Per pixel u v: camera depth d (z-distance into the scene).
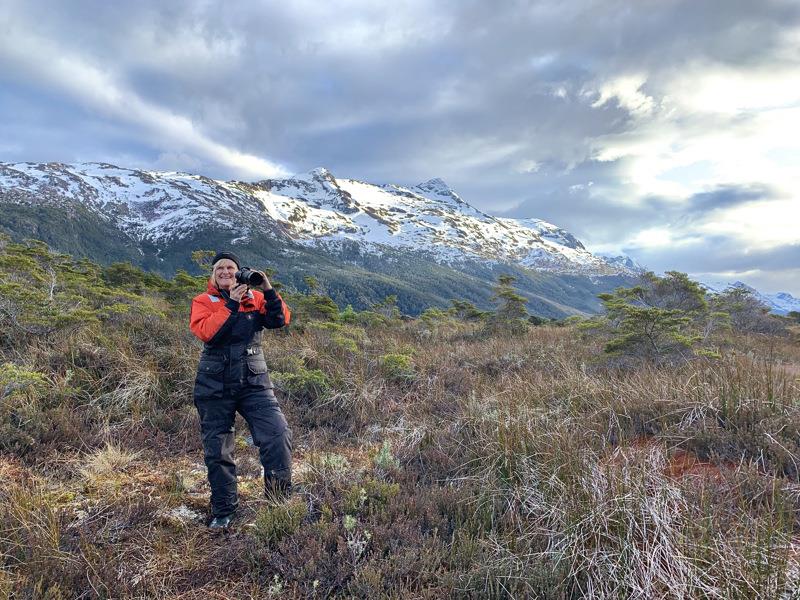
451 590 2.15
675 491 2.61
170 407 4.55
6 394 3.91
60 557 2.21
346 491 3.06
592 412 4.18
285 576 2.29
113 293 8.41
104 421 4.03
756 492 2.67
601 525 2.40
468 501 2.92
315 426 4.70
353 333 8.67
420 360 7.11
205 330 2.81
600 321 10.67
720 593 1.96
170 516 2.80
